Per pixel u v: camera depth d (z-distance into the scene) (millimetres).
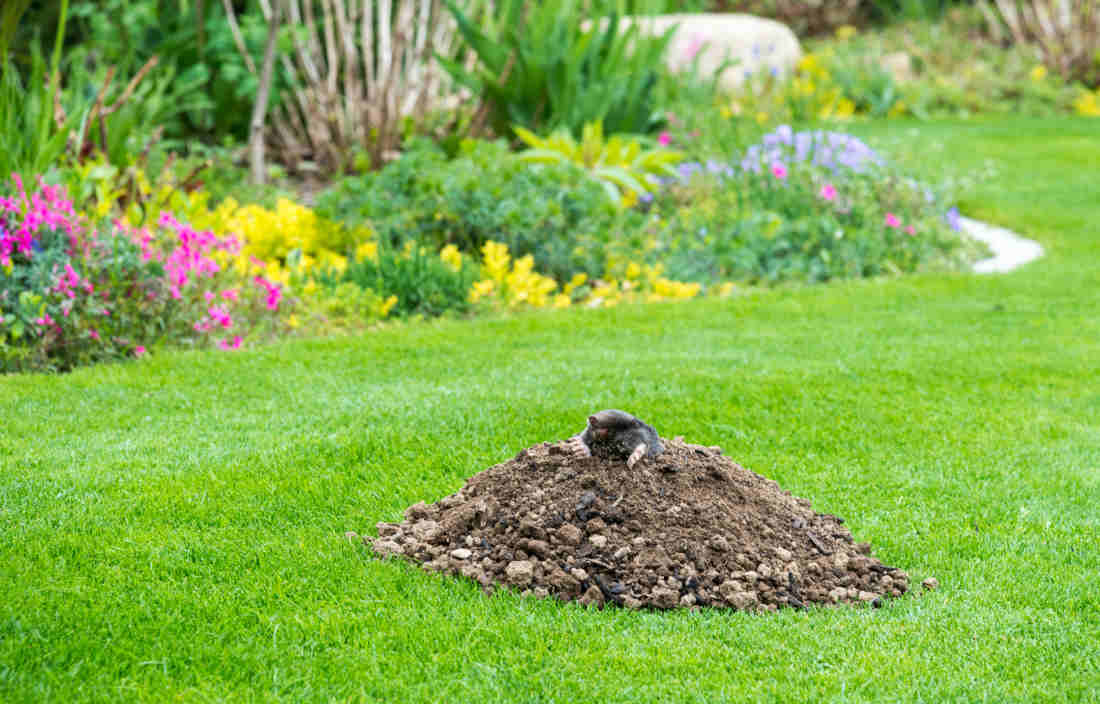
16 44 14820
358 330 8844
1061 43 24094
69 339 7652
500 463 5375
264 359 7668
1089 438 6602
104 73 13117
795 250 11086
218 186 11672
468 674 3875
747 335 8602
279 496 5418
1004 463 6180
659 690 3766
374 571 4598
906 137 18031
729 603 4367
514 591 4426
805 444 6414
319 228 10297
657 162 12547
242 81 13570
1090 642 4176
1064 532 5281
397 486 5609
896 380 7555
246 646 4000
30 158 9219
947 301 9875
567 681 3816
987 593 4613
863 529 5266
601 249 10320
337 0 14227
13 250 7660
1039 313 9453
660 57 15758
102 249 7898
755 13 26750
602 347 8227
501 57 14250
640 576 4434
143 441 6082
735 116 15516
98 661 3875
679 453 4996
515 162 10789
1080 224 12969
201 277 8258
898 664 3955
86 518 5066
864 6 27594
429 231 10391
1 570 4523
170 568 4621
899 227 11438
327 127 14242
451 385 7168
